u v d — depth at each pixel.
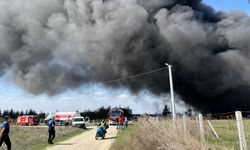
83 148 15.81
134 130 12.30
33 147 16.11
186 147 7.71
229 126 15.79
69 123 51.59
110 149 14.54
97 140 20.64
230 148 9.60
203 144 7.93
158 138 9.48
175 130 9.10
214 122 16.75
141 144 10.48
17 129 35.59
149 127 10.42
